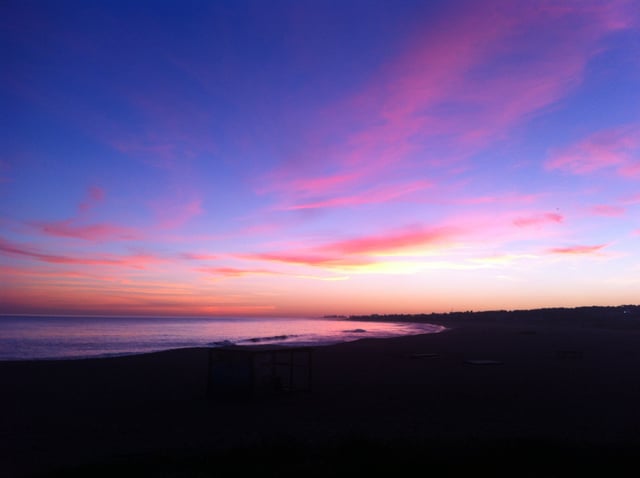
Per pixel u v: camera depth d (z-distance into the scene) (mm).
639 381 25500
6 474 9617
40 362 33906
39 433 13867
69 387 22875
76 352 51500
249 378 19828
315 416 16297
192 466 8844
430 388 22797
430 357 39000
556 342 63594
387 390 22234
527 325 164625
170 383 24266
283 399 19844
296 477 8062
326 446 9953
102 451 11719
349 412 17031
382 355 41406
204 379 25703
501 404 18609
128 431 14117
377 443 9555
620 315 178000
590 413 16828
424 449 9344
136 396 20562
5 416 16344
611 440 12438
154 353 42125
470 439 11172
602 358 39594
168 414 16703
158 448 11883
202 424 15078
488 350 48344
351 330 131125
